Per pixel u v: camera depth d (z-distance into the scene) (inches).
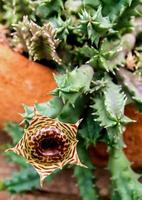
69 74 10.0
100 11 10.3
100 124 10.1
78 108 10.6
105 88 10.7
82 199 12.6
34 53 11.2
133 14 10.8
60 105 10.2
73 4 11.4
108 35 10.9
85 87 10.2
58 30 10.9
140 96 10.8
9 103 11.9
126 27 11.2
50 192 13.2
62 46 11.3
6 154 12.3
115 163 11.0
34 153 9.1
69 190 13.2
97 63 10.7
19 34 11.4
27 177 12.0
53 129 9.0
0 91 11.8
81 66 10.7
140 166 12.7
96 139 11.3
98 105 10.5
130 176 10.9
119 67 11.3
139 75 11.5
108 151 11.4
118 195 11.0
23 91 11.8
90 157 12.7
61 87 9.7
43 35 10.5
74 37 11.3
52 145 9.3
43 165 9.1
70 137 9.0
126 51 11.4
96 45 10.7
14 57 11.7
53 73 10.8
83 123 11.1
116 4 10.7
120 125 9.9
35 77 11.7
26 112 10.2
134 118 11.6
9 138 13.6
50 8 11.2
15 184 11.9
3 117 12.3
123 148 12.1
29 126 9.0
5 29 12.3
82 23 10.4
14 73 11.7
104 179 13.2
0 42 12.0
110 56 10.7
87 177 11.6
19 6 11.5
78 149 11.4
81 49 10.9
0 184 11.8
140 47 11.9
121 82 11.1
